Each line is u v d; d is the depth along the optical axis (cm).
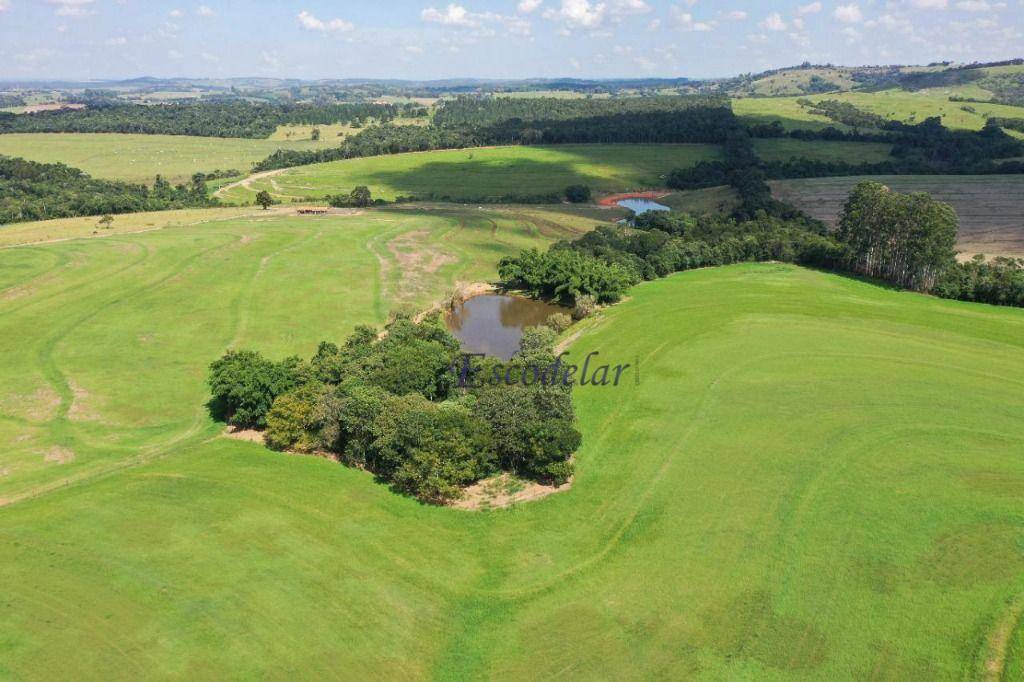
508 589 4753
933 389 7425
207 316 10994
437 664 4125
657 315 10750
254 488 6056
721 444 6506
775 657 3984
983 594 4350
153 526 5416
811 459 6100
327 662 4088
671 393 7738
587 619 4409
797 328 9688
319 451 6888
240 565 4928
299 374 7512
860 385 7594
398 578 4856
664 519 5416
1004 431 6419
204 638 4238
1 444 7262
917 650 3959
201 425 7750
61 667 4009
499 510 5762
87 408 8088
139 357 9475
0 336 9931
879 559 4734
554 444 6066
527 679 3972
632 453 6519
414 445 6100
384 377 7356
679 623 4306
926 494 5450
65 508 5722
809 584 4547
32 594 4619
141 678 3931
